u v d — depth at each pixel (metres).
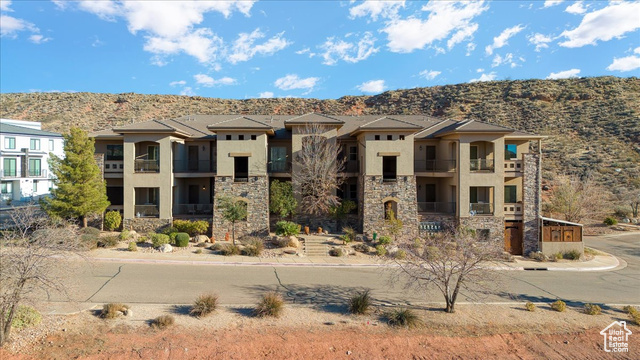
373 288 19.48
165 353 12.32
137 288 17.98
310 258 25.42
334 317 15.45
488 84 75.69
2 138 43.16
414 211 29.53
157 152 31.55
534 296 19.17
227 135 29.80
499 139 29.22
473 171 29.62
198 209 32.19
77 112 68.94
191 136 33.16
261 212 29.39
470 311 16.64
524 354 13.41
